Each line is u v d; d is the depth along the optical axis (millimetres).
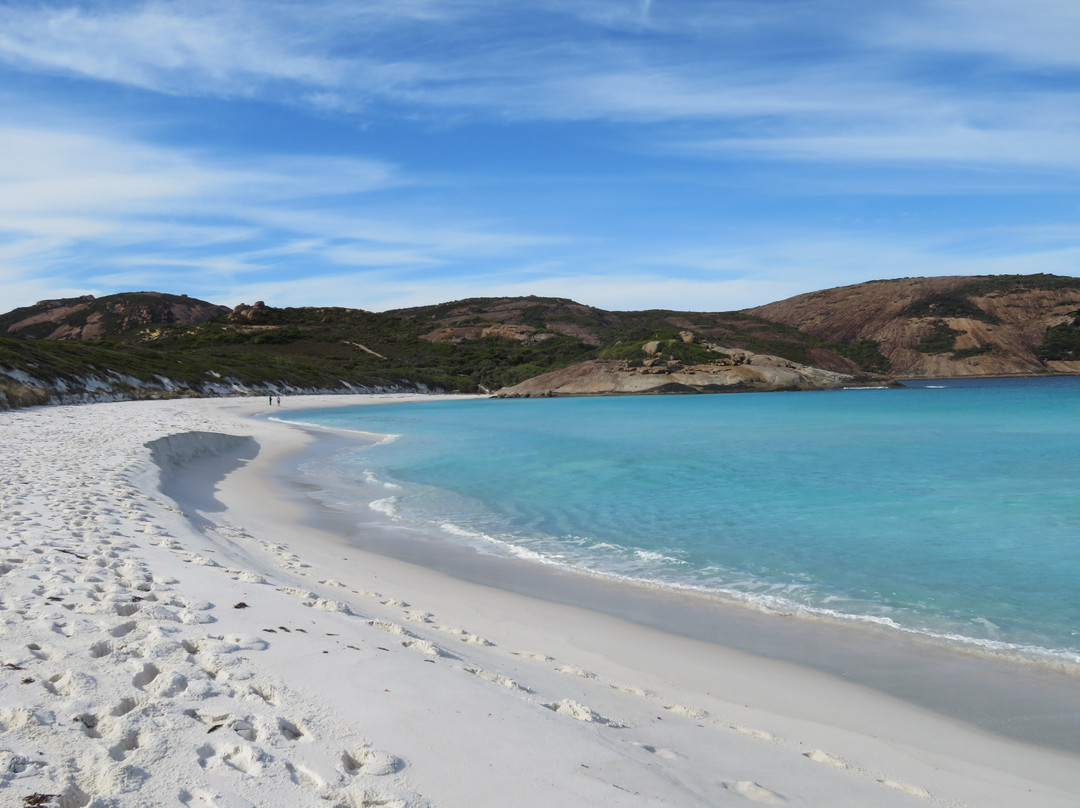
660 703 5309
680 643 7035
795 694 5770
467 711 3844
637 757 3719
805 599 8633
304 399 78375
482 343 142875
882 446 27375
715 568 10117
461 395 101562
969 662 6586
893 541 11773
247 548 9742
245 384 77812
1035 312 196750
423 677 4289
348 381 97250
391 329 158375
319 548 10750
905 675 6258
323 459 23438
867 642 7137
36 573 5891
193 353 96688
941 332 196000
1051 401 63656
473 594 8609
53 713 3271
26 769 2764
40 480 11789
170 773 2852
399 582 8930
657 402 72875
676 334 108625
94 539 7500
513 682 4812
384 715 3664
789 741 4707
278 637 4781
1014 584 9234
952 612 8102
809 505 15094
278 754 3115
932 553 10953
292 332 135625
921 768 4430
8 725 3135
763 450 26109
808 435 32688
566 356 120750
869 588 9094
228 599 5730
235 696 3715
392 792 2893
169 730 3209
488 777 3119
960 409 53062
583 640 7016
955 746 4848
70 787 2660
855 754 4602
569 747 3580
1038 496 15945
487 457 24016
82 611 4895
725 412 53281
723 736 4574
